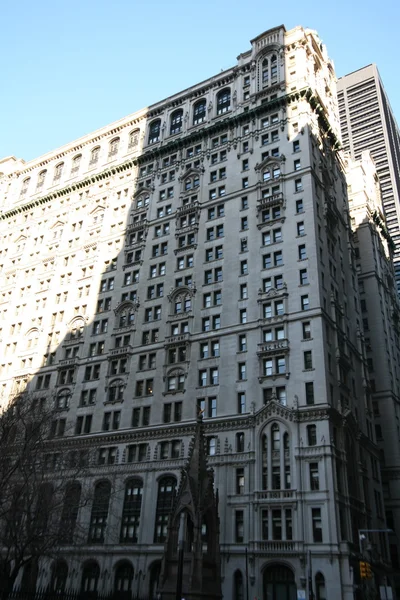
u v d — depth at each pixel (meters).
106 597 50.81
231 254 75.38
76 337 84.75
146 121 102.69
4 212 111.44
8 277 102.19
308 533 53.19
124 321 80.88
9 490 49.47
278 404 60.56
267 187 77.75
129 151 101.06
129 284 83.88
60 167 111.38
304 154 77.31
